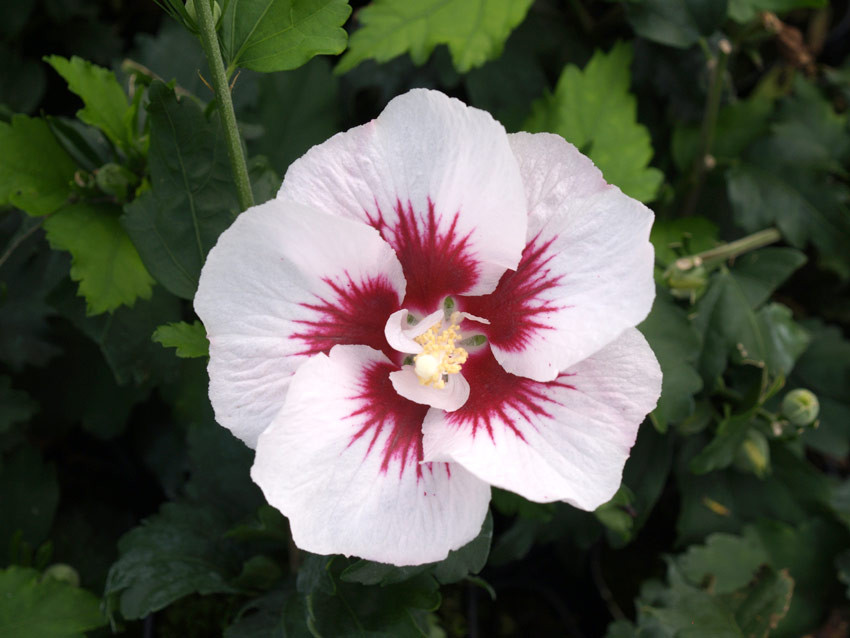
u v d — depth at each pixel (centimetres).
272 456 16
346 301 17
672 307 26
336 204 17
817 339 33
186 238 21
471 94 31
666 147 33
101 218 24
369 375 18
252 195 19
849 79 34
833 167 32
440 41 26
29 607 27
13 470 32
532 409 17
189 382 30
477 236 17
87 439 38
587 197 17
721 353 28
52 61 23
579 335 16
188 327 19
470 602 34
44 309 31
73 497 37
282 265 16
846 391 32
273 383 17
